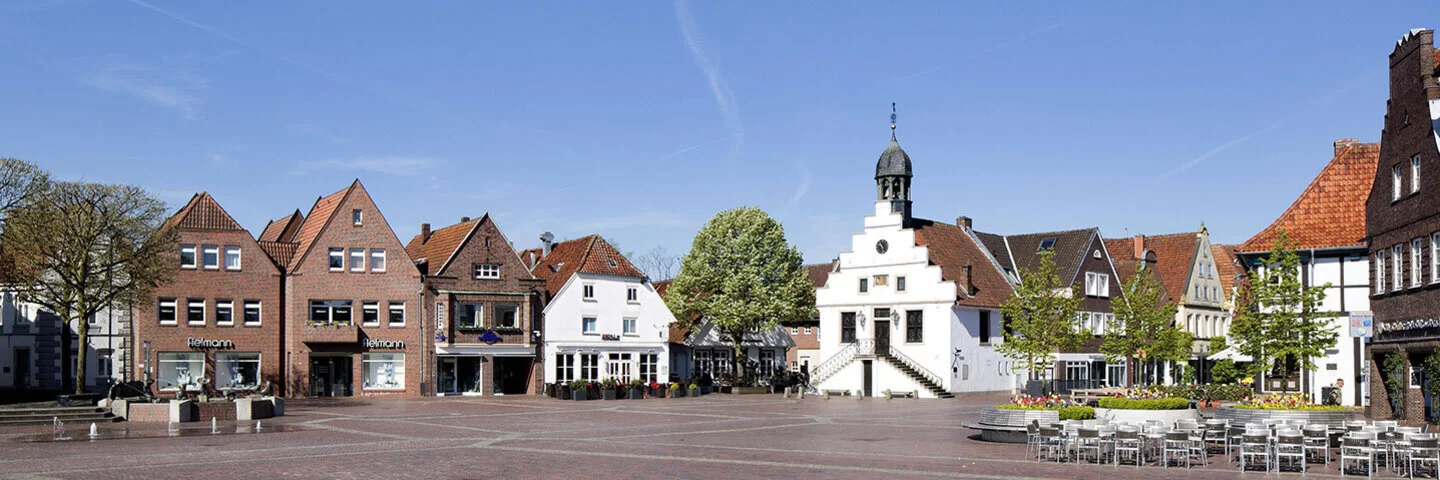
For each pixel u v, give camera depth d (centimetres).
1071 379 7300
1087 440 2709
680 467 2641
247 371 6341
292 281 6412
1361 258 4700
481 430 3794
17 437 3484
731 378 7419
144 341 6097
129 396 4903
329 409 5078
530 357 7000
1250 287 4766
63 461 2753
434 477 2444
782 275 7462
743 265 7438
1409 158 3847
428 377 6681
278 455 2906
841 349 7269
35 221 4644
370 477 2444
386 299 6631
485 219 6944
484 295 6856
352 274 6562
